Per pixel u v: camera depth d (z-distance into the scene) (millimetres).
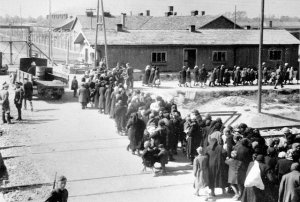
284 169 12492
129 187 14844
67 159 18062
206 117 17375
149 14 88875
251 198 12305
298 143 13047
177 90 37500
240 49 51562
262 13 29297
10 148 19516
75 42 57375
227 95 38094
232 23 70125
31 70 38031
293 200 11320
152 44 48156
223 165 13773
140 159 18219
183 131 18828
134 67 48219
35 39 114188
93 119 25969
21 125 24016
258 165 12484
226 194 14203
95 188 14742
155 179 15695
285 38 53812
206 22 69188
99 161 17828
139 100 22422
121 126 22109
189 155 17406
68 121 25250
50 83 32781
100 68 39281
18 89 24859
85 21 72062
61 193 9594
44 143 20422
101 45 46750
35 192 14234
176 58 49594
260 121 30734
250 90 39219
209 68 50844
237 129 15922
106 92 27219
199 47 50156
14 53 83875
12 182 15039
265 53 52469
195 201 13625
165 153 16062
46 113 27500
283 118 31875
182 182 15383
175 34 51344
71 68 49625
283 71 40625
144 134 18359
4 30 152000
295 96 40031
